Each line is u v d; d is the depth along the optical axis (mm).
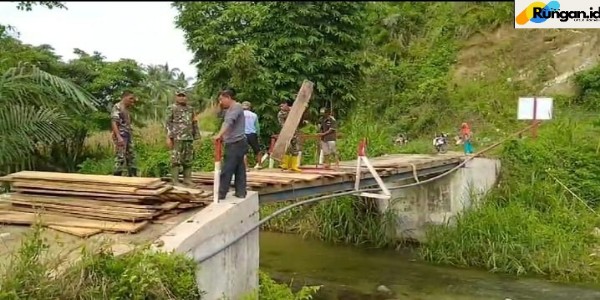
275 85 18344
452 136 21094
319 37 19188
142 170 16359
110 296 4711
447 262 13133
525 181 15219
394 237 14930
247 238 7316
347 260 13500
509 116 21453
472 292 10930
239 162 7309
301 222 16094
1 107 10719
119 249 5543
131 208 6633
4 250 5855
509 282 11594
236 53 17406
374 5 29234
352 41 19703
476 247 12906
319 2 19469
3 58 13859
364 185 11766
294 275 12172
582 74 21438
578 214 13984
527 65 24078
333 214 15367
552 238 12711
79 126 15242
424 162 13875
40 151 15438
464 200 14609
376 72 24578
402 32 27891
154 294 4824
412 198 14930
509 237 12750
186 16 19391
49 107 11609
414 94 23594
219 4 19797
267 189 8953
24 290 4570
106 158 16781
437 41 26969
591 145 16234
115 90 16453
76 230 6207
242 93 17406
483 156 15961
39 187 7270
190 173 8883
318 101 19375
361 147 10453
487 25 26500
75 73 16062
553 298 10484
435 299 10500
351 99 19844
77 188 7055
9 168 11586
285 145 9719
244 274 7172
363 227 15023
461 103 22891
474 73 24766
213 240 6223
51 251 5414
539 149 16125
